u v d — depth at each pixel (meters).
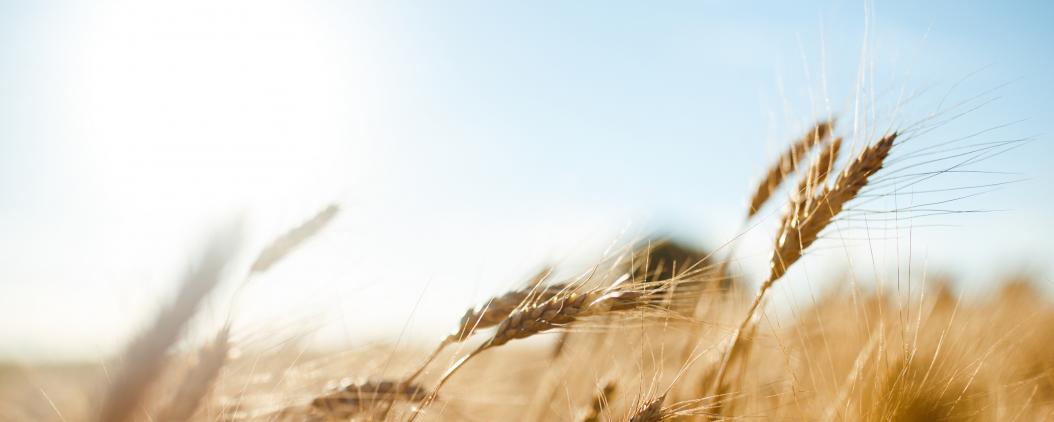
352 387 2.28
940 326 2.75
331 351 2.45
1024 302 3.31
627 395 2.85
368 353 2.54
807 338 2.87
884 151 2.77
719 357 2.86
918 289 2.55
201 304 1.21
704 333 2.83
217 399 1.92
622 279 2.28
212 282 1.20
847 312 3.12
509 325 2.24
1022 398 2.78
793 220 2.87
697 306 2.92
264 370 2.21
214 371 1.53
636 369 2.97
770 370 3.30
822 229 2.76
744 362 2.81
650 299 2.38
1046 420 2.64
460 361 2.27
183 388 1.46
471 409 3.02
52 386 1.32
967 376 2.55
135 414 1.23
